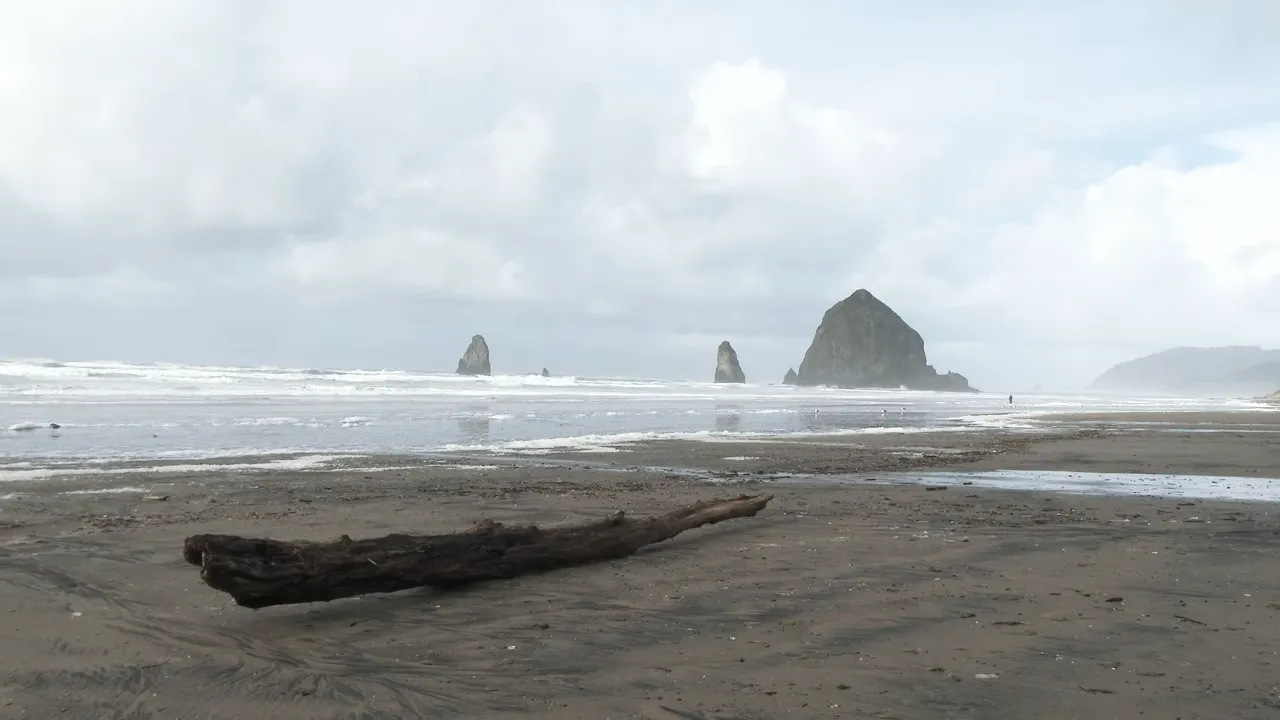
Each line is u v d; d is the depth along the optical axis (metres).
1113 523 8.99
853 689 3.87
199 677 4.03
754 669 4.18
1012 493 11.91
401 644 4.63
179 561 6.65
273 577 4.91
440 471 14.18
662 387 98.44
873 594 5.79
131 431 21.31
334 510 9.53
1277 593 5.74
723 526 8.77
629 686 3.94
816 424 32.75
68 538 7.55
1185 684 3.89
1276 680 3.94
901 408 56.25
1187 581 6.14
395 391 52.38
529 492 11.46
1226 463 17.22
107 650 4.41
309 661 4.30
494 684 3.96
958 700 3.71
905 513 9.77
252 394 42.38
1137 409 64.38
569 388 78.31
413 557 5.67
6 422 22.84
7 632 4.70
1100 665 4.19
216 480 12.38
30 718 3.53
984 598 5.65
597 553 6.92
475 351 180.50
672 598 5.69
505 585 6.06
